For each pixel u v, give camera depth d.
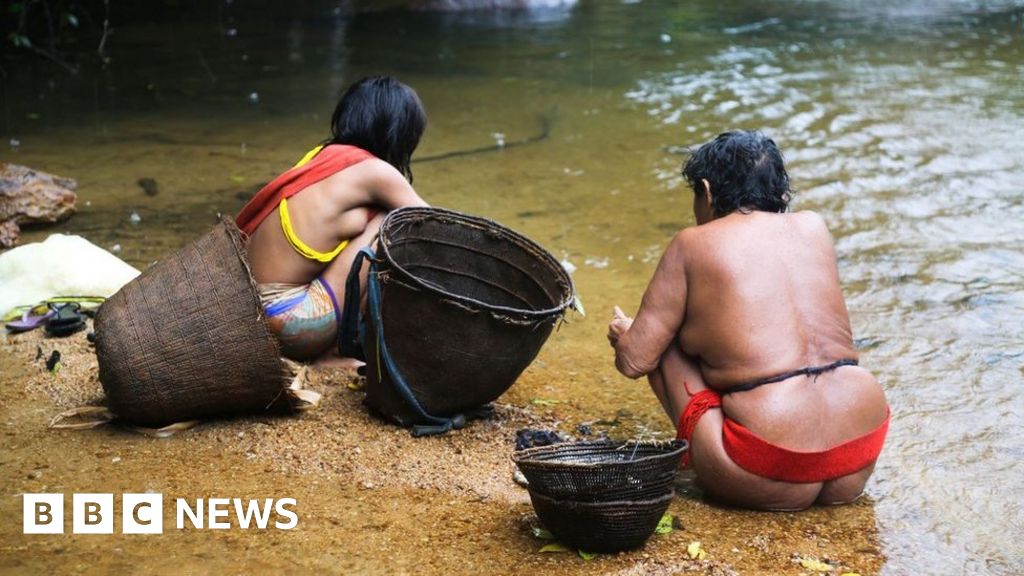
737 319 3.98
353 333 4.83
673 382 4.22
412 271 4.88
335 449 4.48
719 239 4.06
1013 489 4.23
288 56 13.20
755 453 3.93
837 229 7.22
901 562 3.73
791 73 11.98
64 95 11.14
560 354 5.57
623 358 4.23
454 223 4.85
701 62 12.62
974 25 14.85
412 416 4.66
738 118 10.10
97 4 15.15
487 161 8.86
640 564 3.67
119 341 4.45
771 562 3.70
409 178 5.32
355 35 14.61
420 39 14.30
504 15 16.22
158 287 4.56
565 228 7.32
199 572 3.62
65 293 5.86
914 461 4.44
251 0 16.59
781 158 4.24
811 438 3.93
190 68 12.48
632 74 12.05
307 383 5.07
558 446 3.86
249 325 4.50
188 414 4.62
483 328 4.42
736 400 4.00
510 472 4.34
